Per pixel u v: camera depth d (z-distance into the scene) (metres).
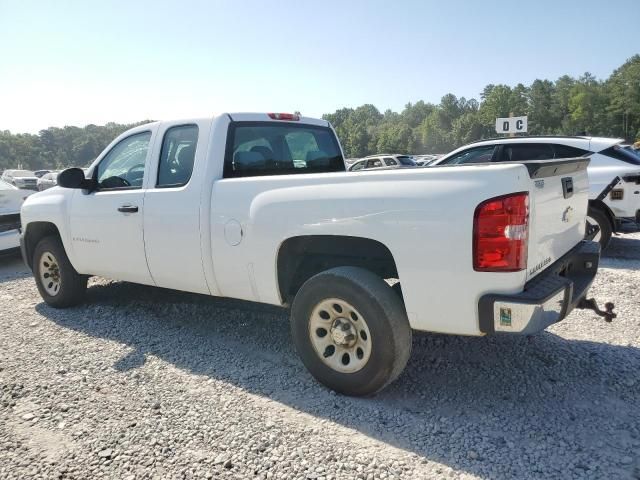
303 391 3.56
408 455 2.79
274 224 3.59
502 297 2.82
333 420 3.17
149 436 3.04
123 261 4.74
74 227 5.11
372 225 3.17
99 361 4.14
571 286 3.11
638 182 7.41
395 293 3.30
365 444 2.91
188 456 2.84
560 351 4.13
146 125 4.71
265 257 3.68
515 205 2.79
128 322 5.07
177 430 3.10
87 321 5.14
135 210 4.49
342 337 3.37
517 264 2.83
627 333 4.49
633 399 3.36
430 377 3.74
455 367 3.89
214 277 4.07
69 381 3.78
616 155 7.63
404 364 3.30
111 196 4.73
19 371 3.97
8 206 8.27
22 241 5.79
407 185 3.07
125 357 4.21
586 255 3.72
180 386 3.68
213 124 4.18
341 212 3.28
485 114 130.88
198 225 4.05
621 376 3.67
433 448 2.85
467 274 2.89
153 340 4.59
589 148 7.71
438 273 2.97
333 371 3.45
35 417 3.28
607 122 124.75
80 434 3.08
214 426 3.13
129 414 3.29
